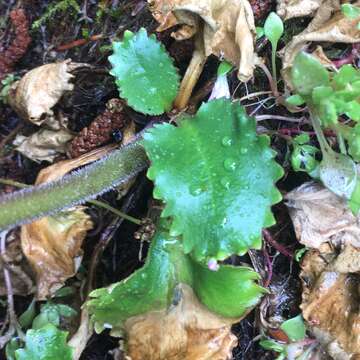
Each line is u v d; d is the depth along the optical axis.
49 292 0.18
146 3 0.19
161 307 0.17
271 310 0.18
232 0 0.16
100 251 0.19
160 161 0.15
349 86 0.14
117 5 0.19
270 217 0.15
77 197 0.17
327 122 0.15
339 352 0.17
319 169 0.16
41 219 0.18
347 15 0.16
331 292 0.17
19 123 0.20
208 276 0.17
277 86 0.18
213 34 0.16
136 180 0.19
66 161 0.18
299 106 0.17
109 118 0.18
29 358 0.17
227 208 0.15
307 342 0.18
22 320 0.19
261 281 0.18
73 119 0.19
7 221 0.16
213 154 0.16
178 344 0.17
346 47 0.17
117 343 0.19
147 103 0.17
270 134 0.18
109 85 0.19
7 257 0.19
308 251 0.18
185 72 0.18
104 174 0.17
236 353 0.19
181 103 0.17
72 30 0.20
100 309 0.17
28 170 0.20
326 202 0.17
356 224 0.17
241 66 0.16
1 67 0.20
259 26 0.18
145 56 0.17
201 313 0.17
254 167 0.15
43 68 0.18
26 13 0.21
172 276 0.17
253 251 0.18
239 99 0.17
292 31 0.17
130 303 0.17
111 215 0.19
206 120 0.16
